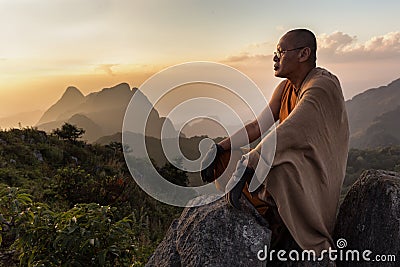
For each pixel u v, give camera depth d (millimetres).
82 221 4102
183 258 3445
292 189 3424
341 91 3611
